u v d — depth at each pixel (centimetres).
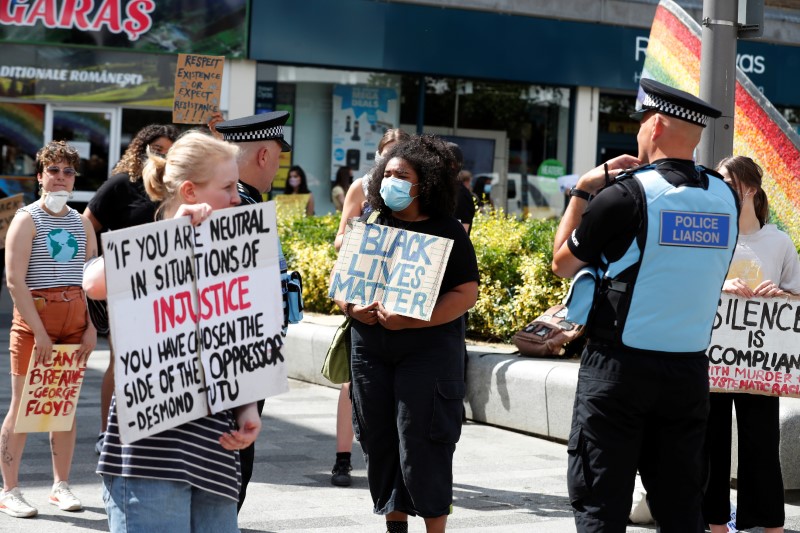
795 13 2823
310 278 1641
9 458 795
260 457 1020
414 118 2525
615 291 559
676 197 556
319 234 1783
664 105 568
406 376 667
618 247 558
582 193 597
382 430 684
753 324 703
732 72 913
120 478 450
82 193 2281
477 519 827
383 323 666
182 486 454
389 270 676
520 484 940
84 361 796
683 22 989
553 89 2642
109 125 2288
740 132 1061
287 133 2420
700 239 558
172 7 2284
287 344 1501
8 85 2214
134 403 433
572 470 574
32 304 778
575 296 569
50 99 2241
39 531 751
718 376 702
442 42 2495
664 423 572
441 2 2484
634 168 568
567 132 2659
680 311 556
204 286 455
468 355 1222
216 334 459
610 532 561
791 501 891
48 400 785
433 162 673
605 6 2625
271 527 788
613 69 2648
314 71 2430
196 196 463
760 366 702
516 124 2619
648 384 555
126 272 431
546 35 2583
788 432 876
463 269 675
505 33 2548
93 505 824
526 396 1134
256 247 469
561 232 603
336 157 2464
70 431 812
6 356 1555
